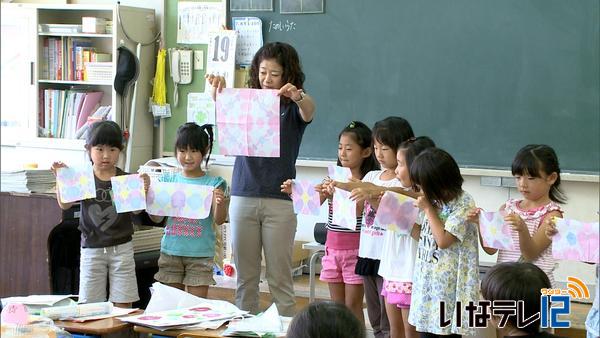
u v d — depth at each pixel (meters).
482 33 5.00
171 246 4.09
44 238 4.75
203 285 4.09
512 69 4.94
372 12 5.26
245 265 3.87
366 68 5.29
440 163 3.21
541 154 3.32
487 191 5.11
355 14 5.30
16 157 6.21
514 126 4.95
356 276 3.92
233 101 3.50
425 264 3.27
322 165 5.41
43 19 6.16
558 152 4.86
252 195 3.79
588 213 4.87
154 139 6.12
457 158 5.10
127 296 4.03
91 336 3.04
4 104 6.12
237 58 5.67
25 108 6.08
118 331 2.98
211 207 3.94
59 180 3.78
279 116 3.53
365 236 3.75
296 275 5.57
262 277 5.46
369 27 5.27
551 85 4.86
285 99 3.76
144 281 4.74
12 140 6.12
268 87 3.67
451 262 3.21
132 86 5.93
